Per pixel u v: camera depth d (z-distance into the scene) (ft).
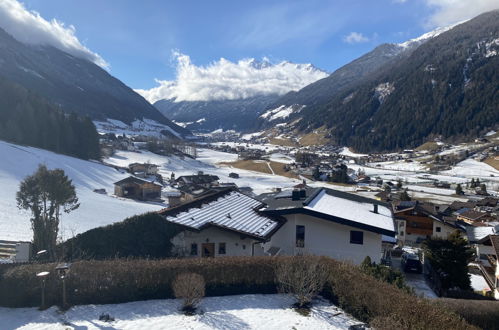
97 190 207.51
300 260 48.91
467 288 75.31
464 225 162.50
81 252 50.96
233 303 43.96
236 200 82.89
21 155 218.79
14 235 77.15
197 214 63.62
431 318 33.50
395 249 104.22
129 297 42.60
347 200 90.38
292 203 77.41
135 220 54.65
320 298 46.68
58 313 38.78
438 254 76.59
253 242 62.39
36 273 41.22
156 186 226.58
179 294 41.24
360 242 68.80
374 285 40.91
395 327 33.32
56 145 309.22
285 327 37.96
